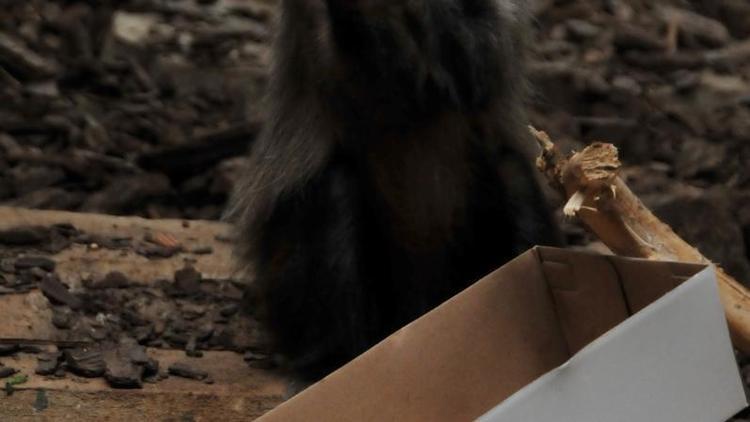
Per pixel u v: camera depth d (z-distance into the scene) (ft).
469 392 23.00
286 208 31.22
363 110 29.68
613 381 20.51
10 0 49.90
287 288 31.35
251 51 50.75
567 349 23.40
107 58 49.16
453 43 29.12
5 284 34.01
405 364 22.79
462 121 30.22
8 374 30.40
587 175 24.57
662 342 20.79
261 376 32.27
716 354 21.08
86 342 32.32
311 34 29.55
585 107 48.49
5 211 37.27
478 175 31.01
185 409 30.48
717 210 40.52
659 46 51.57
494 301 23.26
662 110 48.52
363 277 30.81
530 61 33.40
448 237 31.14
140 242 37.32
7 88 46.78
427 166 30.42
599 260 22.56
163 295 35.09
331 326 30.73
